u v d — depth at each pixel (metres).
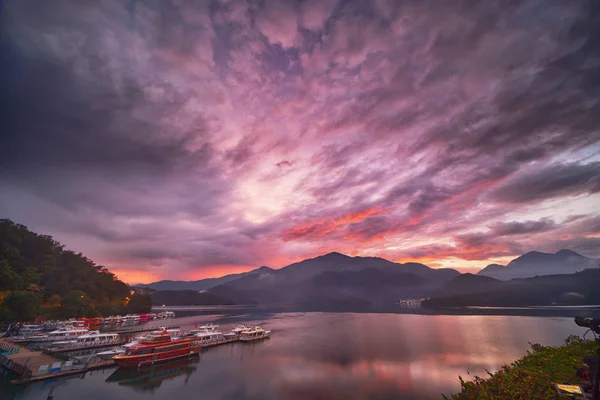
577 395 16.06
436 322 193.12
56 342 99.19
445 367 78.25
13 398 54.31
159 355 80.88
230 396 58.91
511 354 92.25
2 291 141.38
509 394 18.80
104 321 168.75
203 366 81.12
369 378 69.44
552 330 142.62
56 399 54.59
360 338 128.75
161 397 58.28
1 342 97.81
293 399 57.06
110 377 68.38
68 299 163.75
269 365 82.12
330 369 77.62
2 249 175.12
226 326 181.50
